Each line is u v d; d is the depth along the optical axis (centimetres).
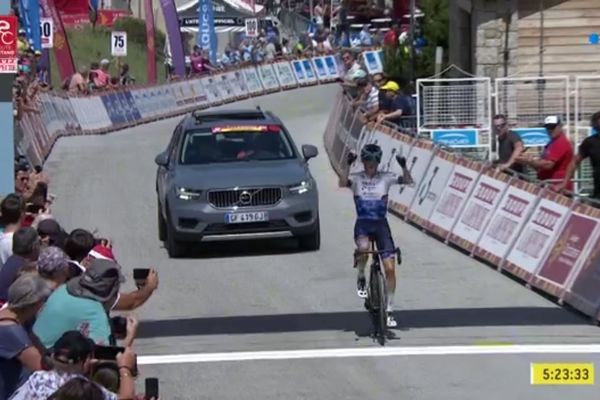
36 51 5356
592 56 4109
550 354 1931
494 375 1817
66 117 5569
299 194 2809
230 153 2970
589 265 2234
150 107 6444
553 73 4131
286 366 1892
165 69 8531
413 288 2452
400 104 3841
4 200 1750
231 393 1750
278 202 2795
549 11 4109
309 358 1936
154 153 4850
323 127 5516
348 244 2939
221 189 2778
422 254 2820
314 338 2062
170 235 2825
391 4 8788
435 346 1992
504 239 2631
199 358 1953
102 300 1327
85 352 1102
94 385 949
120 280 1376
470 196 2878
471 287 2458
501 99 3847
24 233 1527
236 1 9994
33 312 1288
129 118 6184
